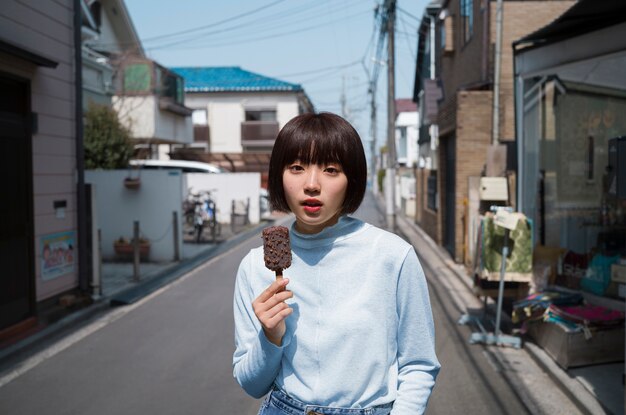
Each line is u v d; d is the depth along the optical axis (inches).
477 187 376.2
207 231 687.1
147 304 320.2
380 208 1118.4
